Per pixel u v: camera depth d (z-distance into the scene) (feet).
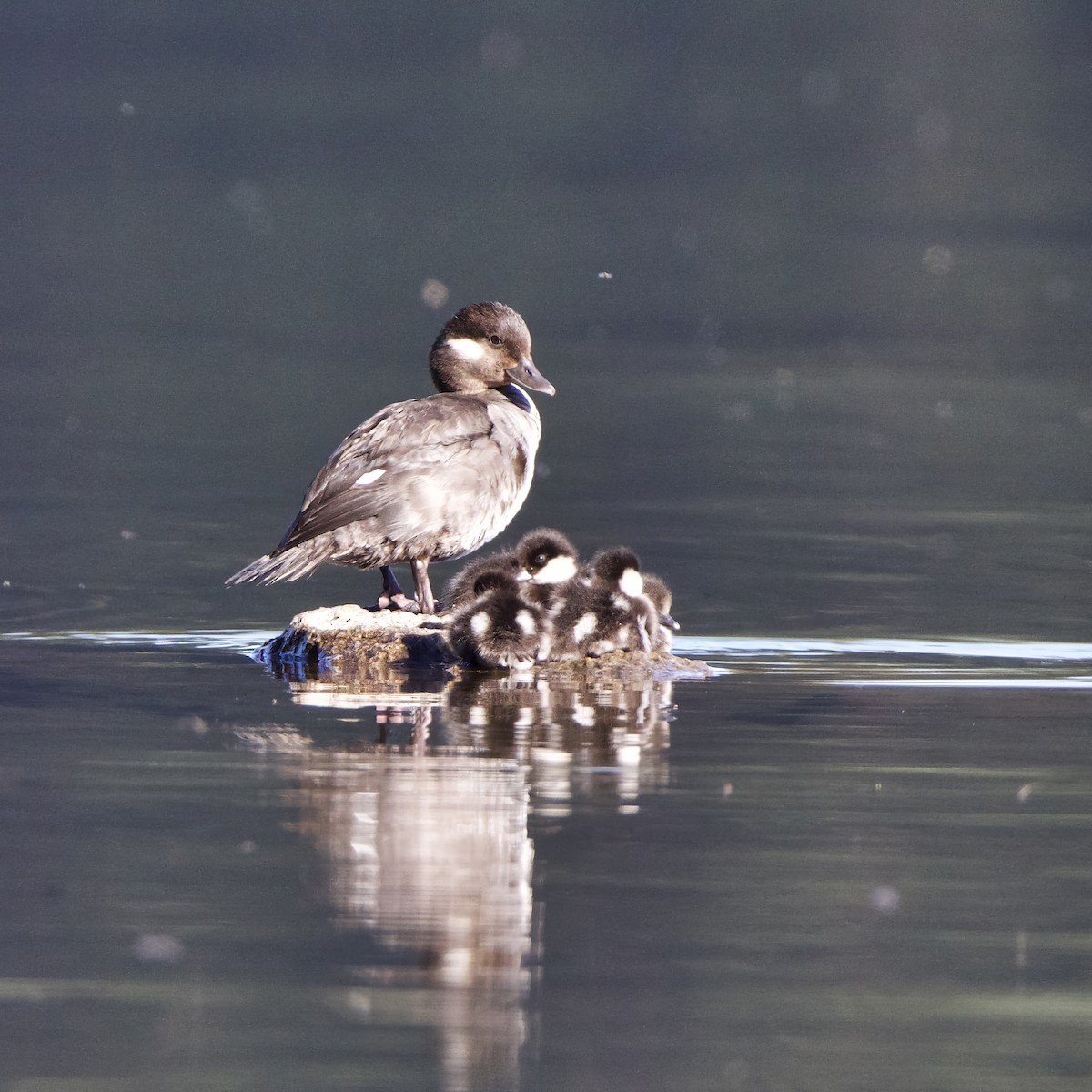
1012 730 41.34
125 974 28.58
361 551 48.01
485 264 142.00
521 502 51.01
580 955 29.35
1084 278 136.77
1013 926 30.66
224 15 277.23
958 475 79.46
